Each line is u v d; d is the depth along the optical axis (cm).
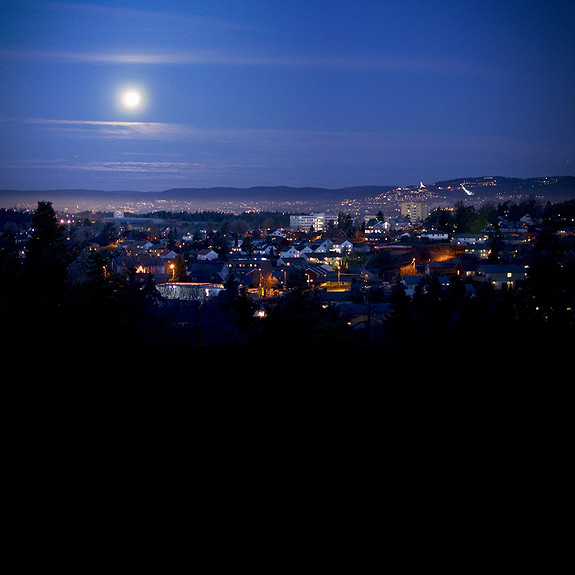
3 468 312
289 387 356
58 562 272
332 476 310
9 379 360
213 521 289
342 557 275
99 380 361
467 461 314
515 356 398
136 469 311
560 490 300
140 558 277
